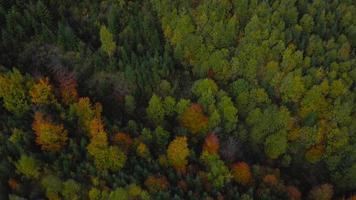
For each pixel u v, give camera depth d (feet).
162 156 257.96
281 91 291.79
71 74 281.13
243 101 284.82
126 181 241.96
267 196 258.78
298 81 284.61
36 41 287.28
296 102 294.05
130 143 259.60
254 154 287.28
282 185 267.18
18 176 235.81
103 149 242.99
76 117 263.90
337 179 287.89
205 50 291.79
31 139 248.11
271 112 275.80
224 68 287.69
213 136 267.39
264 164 286.05
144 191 231.71
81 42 282.56
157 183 241.76
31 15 289.12
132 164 253.03
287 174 288.10
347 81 294.46
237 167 264.52
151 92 285.43
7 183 232.53
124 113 281.54
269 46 295.48
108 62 285.64
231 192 254.27
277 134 277.44
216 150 267.18
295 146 291.17
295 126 287.89
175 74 292.40
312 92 285.64
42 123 242.58
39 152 248.32
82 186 235.40
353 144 289.12
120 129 264.93
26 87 261.85
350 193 288.51
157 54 283.18
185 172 260.21
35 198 229.86
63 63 284.00
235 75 292.40
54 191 227.61
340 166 288.10
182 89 288.92
